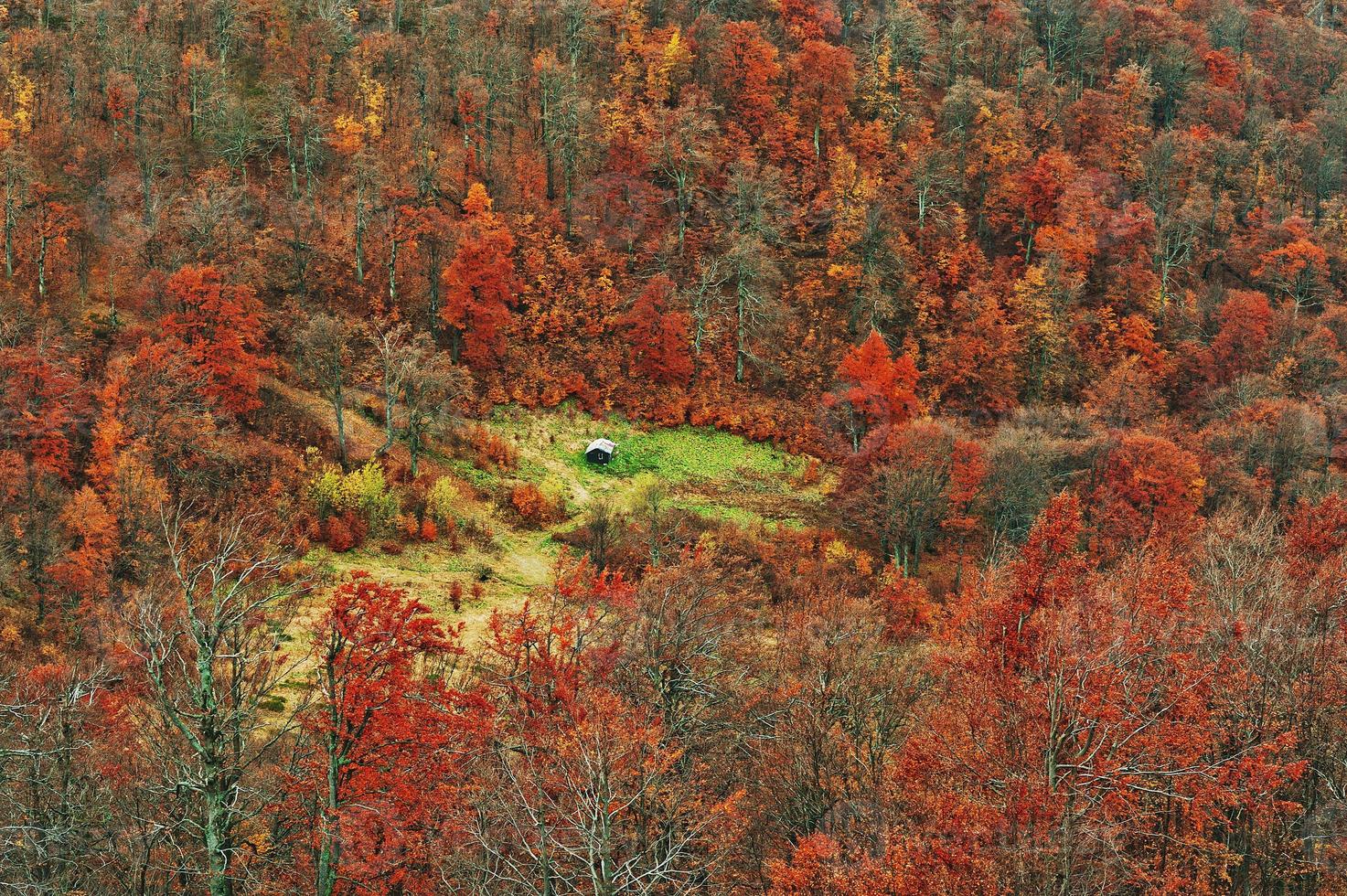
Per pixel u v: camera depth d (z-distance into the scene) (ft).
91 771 82.43
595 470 230.48
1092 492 218.18
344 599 91.91
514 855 85.66
